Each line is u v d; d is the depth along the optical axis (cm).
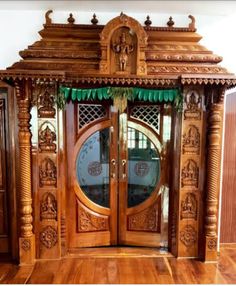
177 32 246
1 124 252
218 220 268
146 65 232
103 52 228
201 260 252
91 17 255
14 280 219
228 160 272
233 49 261
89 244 273
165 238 271
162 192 268
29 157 239
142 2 235
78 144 263
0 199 259
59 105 240
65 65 232
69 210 266
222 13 254
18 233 254
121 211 275
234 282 218
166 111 260
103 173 271
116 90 242
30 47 237
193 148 247
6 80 223
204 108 244
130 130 267
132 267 239
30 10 251
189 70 234
